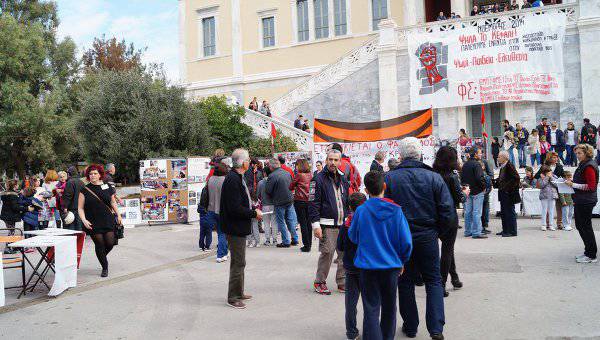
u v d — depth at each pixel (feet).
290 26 106.22
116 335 18.08
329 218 22.95
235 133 79.71
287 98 83.15
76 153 145.89
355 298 17.08
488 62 68.28
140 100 73.72
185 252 36.42
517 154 63.16
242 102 109.91
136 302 22.68
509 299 20.80
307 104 81.00
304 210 35.12
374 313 15.17
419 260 16.87
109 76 76.89
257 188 39.52
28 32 130.41
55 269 24.07
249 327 18.61
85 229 28.12
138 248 38.55
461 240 36.55
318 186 23.02
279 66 107.14
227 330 18.31
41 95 130.93
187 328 18.69
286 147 73.20
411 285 17.12
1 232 50.03
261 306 21.39
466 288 22.84
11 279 28.73
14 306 22.48
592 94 64.44
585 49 64.69
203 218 36.91
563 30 65.21
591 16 64.34
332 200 22.98
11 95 118.93
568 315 18.43
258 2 109.50
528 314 18.76
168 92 76.54
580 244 32.91
